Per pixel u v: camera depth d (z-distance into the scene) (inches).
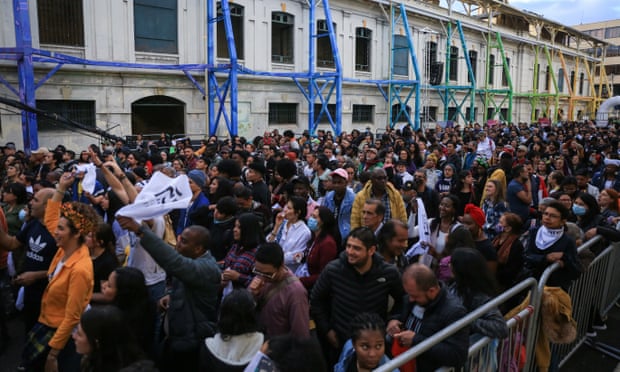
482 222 175.3
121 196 177.6
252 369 87.7
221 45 772.0
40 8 577.0
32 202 179.9
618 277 235.8
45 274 172.7
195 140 724.7
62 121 490.3
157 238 134.2
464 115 1320.1
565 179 265.3
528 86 1601.9
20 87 530.3
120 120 659.4
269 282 137.9
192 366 136.8
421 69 1152.2
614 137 717.9
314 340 91.3
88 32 615.8
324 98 932.0
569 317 157.6
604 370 185.2
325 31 922.7
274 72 833.5
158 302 158.1
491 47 1322.6
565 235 171.8
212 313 143.5
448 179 338.3
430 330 119.1
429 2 1189.1
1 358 196.9
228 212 190.4
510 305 168.1
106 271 156.9
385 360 115.1
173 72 704.4
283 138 614.2
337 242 191.6
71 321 140.3
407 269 124.9
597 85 2527.1
